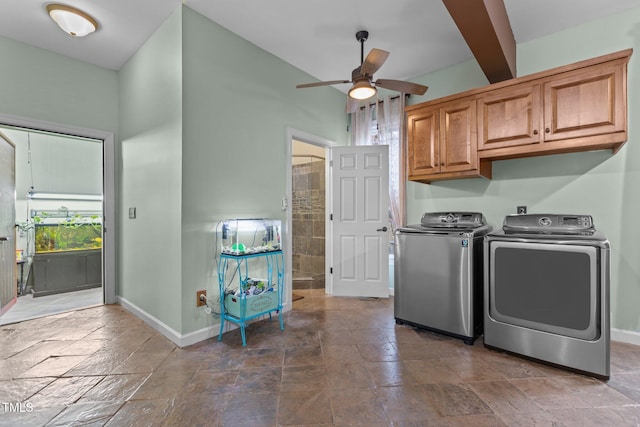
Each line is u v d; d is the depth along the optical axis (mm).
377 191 3811
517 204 2971
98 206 4875
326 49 3082
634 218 2436
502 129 2633
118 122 3539
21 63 2898
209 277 2605
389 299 3746
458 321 2504
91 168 4809
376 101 3947
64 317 3076
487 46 2338
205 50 2562
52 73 3086
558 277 2057
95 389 1824
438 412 1618
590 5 2412
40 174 4383
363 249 3842
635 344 2422
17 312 3277
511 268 2246
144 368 2072
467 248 2455
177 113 2445
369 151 3840
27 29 2707
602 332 1909
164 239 2637
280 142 3252
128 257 3309
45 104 3037
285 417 1580
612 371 2018
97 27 2680
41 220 4301
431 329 2666
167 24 2562
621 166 2480
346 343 2477
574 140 2307
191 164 2467
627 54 2094
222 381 1913
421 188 3633
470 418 1568
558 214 2529
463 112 2854
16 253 3828
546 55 2830
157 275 2746
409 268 2801
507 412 1614
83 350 2338
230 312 2559
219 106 2672
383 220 3785
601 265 1917
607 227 2541
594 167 2592
